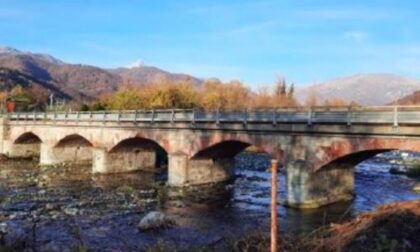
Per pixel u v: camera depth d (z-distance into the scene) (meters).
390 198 34.91
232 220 28.66
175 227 26.59
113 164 52.28
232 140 37.38
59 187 42.34
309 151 31.62
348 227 17.53
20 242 19.92
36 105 126.50
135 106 85.75
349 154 29.59
